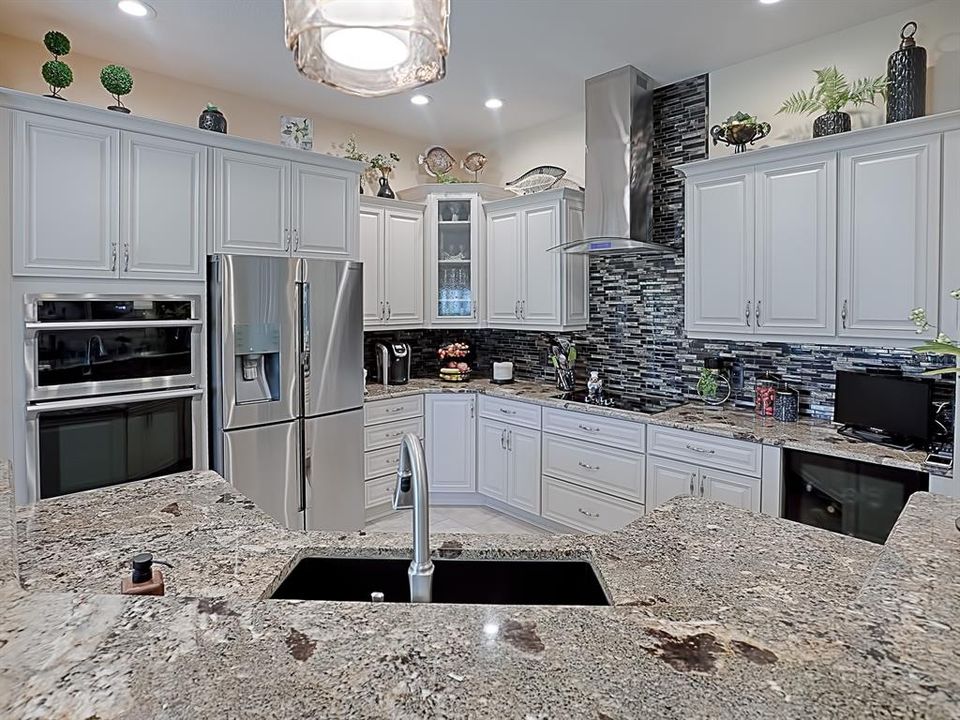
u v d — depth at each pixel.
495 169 4.91
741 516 1.56
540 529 3.89
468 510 4.28
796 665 0.80
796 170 2.87
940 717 0.67
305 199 3.54
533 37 3.09
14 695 0.69
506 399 4.09
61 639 0.83
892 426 2.60
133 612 0.91
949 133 2.42
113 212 2.81
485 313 4.55
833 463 2.55
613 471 3.44
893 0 2.68
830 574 1.19
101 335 2.78
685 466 3.09
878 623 0.90
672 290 3.76
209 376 3.16
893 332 2.60
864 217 2.66
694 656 0.82
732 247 3.13
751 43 3.13
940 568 1.10
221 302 3.09
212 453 3.17
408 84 1.32
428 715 0.68
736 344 3.50
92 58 3.31
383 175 4.50
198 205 3.09
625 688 0.74
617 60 3.37
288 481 3.37
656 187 3.80
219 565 1.27
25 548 1.35
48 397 2.64
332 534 1.47
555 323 4.06
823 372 3.14
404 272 4.46
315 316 3.45
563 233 3.99
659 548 1.33
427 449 4.34
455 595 1.38
